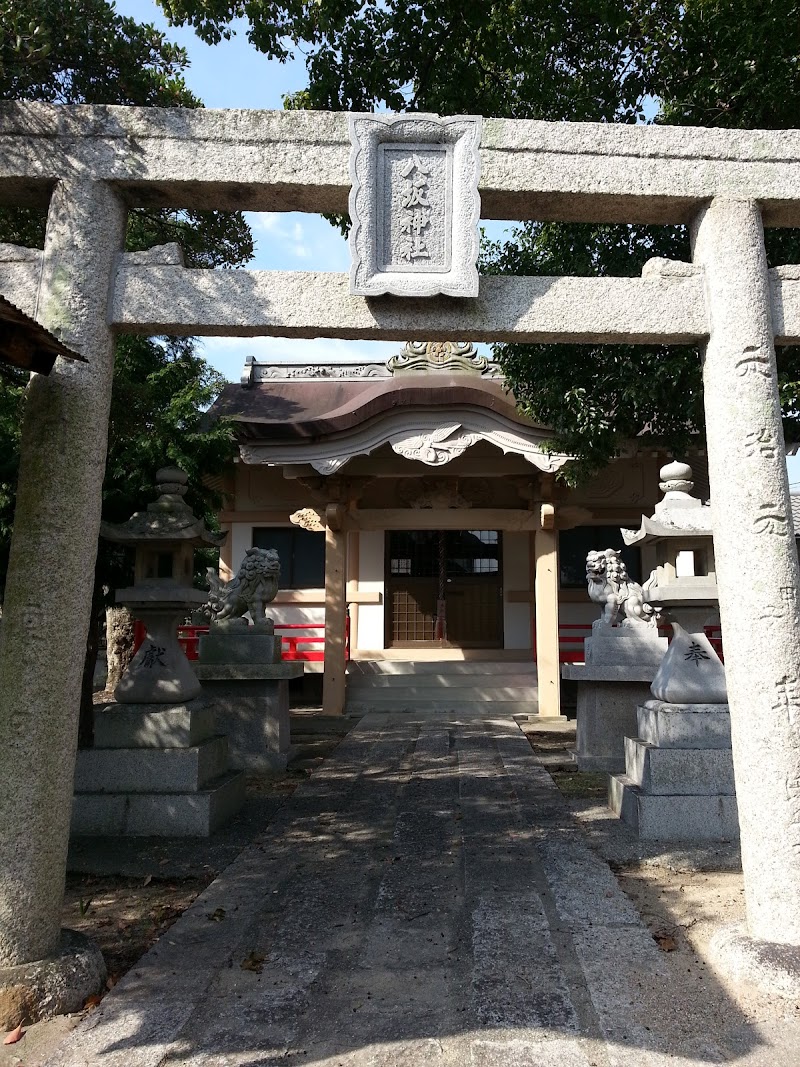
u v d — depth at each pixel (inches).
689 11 328.2
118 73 258.4
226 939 179.8
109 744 278.5
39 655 160.1
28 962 152.4
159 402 341.7
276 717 382.3
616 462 641.0
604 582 382.6
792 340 187.3
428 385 539.8
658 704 280.7
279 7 332.8
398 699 589.0
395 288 177.3
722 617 179.9
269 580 405.4
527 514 581.3
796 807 164.7
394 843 253.6
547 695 549.0
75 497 167.6
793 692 167.8
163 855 245.1
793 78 314.2
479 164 182.2
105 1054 133.3
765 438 176.1
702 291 186.1
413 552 697.0
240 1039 138.3
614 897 202.4
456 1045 136.3
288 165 180.4
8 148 179.2
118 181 178.9
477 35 354.6
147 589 291.3
